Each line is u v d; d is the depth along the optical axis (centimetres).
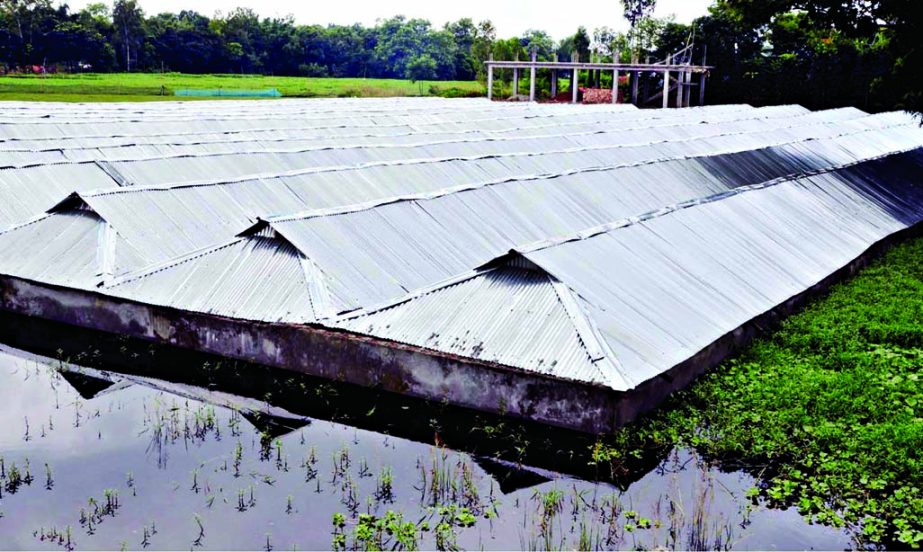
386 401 1562
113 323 1891
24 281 2002
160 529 1163
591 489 1273
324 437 1441
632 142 4047
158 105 5038
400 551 1115
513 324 1525
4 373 1717
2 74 9694
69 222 2153
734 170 3184
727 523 1170
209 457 1369
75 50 10625
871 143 4216
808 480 1251
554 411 1416
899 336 1795
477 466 1342
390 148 3328
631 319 1577
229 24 12444
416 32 13738
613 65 6738
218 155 2934
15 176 2542
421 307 1625
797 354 1720
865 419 1417
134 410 1545
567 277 1633
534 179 2538
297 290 1747
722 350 1675
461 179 2864
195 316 1764
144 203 2216
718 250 2069
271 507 1221
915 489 1198
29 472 1316
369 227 1995
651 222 2086
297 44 12875
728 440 1341
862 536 1128
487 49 10406
